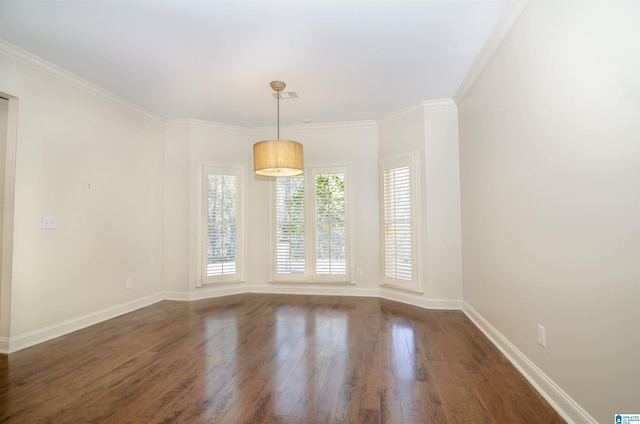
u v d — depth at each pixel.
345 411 1.88
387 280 4.50
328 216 4.82
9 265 2.76
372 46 2.76
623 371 1.40
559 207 1.84
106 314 3.68
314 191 4.89
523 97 2.23
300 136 4.97
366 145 4.79
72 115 3.31
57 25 2.44
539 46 2.00
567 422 1.76
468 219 3.63
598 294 1.54
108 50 2.80
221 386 2.18
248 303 4.39
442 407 1.92
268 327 3.39
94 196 3.56
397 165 4.38
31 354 2.71
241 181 5.04
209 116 4.55
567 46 1.73
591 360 1.60
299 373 2.36
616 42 1.39
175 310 4.07
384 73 3.26
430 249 4.03
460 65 3.12
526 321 2.26
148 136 4.40
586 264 1.62
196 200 4.65
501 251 2.68
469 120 3.48
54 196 3.12
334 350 2.77
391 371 2.38
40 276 2.99
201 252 4.64
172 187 4.67
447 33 2.58
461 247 3.94
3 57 2.70
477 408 1.91
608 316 1.48
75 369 2.43
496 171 2.75
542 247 2.03
